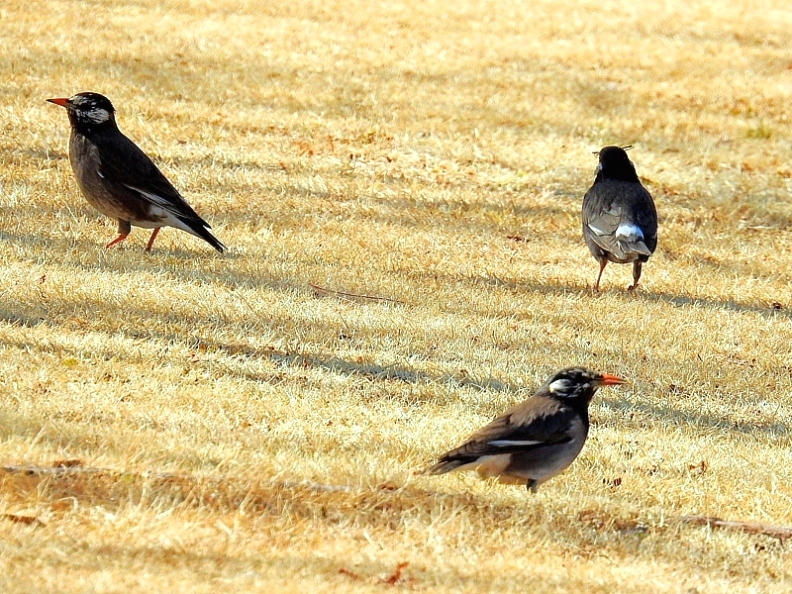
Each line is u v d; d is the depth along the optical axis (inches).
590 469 417.4
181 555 293.9
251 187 724.7
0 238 594.6
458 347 526.3
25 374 430.6
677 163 848.9
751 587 330.3
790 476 432.8
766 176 837.2
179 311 523.8
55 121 779.4
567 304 603.8
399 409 450.6
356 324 538.6
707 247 720.3
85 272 557.6
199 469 354.9
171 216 584.4
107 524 306.8
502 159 817.5
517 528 346.3
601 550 343.3
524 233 710.5
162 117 815.7
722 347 570.3
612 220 618.5
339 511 339.6
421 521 341.1
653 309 610.2
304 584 284.5
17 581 264.7
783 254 723.4
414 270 627.8
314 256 628.7
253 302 546.6
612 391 502.6
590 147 858.8
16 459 340.8
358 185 749.3
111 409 408.5
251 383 456.4
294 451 389.4
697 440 460.4
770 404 511.5
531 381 499.8
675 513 381.1
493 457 368.2
